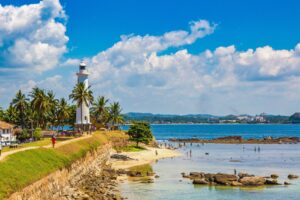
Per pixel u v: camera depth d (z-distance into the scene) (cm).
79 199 6656
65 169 7112
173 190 8356
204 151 18762
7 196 4628
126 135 16800
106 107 18862
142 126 16638
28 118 15738
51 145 8400
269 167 12325
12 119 16112
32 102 14188
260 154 17150
